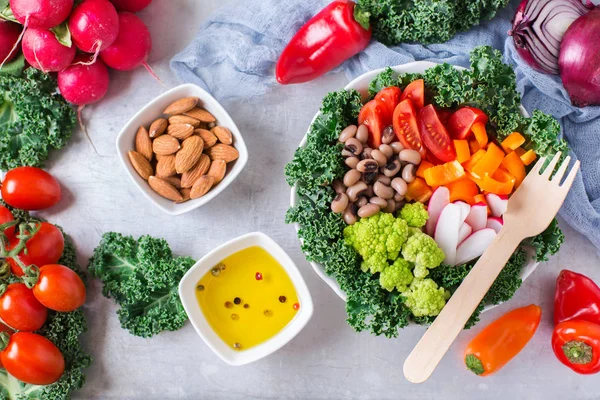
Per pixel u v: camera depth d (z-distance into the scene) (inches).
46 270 23.3
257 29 24.7
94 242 25.3
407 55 24.4
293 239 25.1
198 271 24.0
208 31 25.0
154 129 24.2
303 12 24.8
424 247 21.6
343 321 25.0
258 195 25.2
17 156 25.0
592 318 23.9
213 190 24.2
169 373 25.2
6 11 23.3
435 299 21.8
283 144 25.2
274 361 25.1
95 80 24.3
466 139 22.3
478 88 22.1
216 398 25.2
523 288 24.8
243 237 23.5
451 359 25.0
